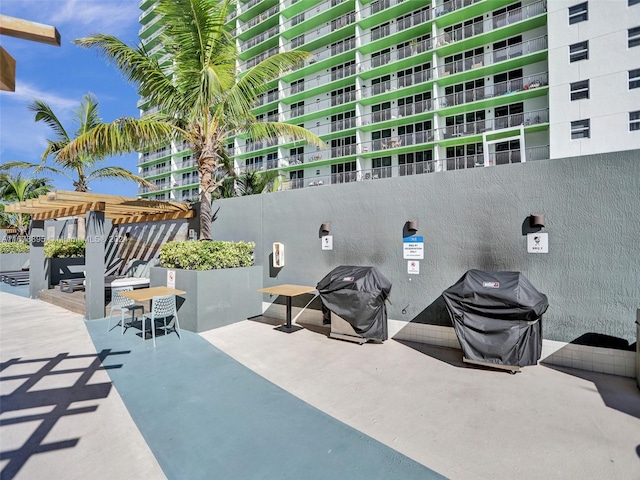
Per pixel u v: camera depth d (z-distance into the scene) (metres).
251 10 30.69
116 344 5.73
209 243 7.27
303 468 2.63
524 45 18.61
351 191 6.84
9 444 2.90
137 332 6.50
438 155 20.89
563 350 4.83
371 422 3.32
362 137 24.22
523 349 4.48
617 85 15.22
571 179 4.82
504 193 5.29
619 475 2.56
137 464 2.66
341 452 2.83
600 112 15.56
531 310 4.32
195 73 7.46
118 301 6.65
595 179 4.66
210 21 7.21
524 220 5.13
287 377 4.42
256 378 4.37
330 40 25.81
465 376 4.46
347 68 24.98
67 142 13.12
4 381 4.21
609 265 4.56
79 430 3.13
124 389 4.01
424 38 22.31
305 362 4.97
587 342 4.67
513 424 3.28
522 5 19.05
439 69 21.22
